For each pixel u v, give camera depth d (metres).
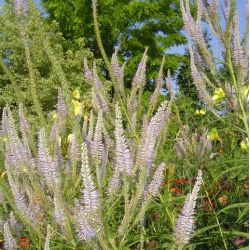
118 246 2.34
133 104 3.63
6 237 2.83
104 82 20.53
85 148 2.23
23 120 2.93
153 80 26.91
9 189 2.93
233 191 4.83
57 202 2.46
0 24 23.44
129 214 2.31
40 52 2.68
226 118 3.98
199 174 2.18
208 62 3.81
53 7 27.36
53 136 3.11
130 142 3.20
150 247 3.29
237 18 3.69
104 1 26.53
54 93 17.84
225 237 3.74
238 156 4.88
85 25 26.97
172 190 4.38
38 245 2.74
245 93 3.78
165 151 4.63
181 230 2.18
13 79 3.04
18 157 2.73
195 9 4.02
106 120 3.57
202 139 4.69
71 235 2.48
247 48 3.65
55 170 2.51
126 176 2.30
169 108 3.15
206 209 4.28
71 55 24.58
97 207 2.22
